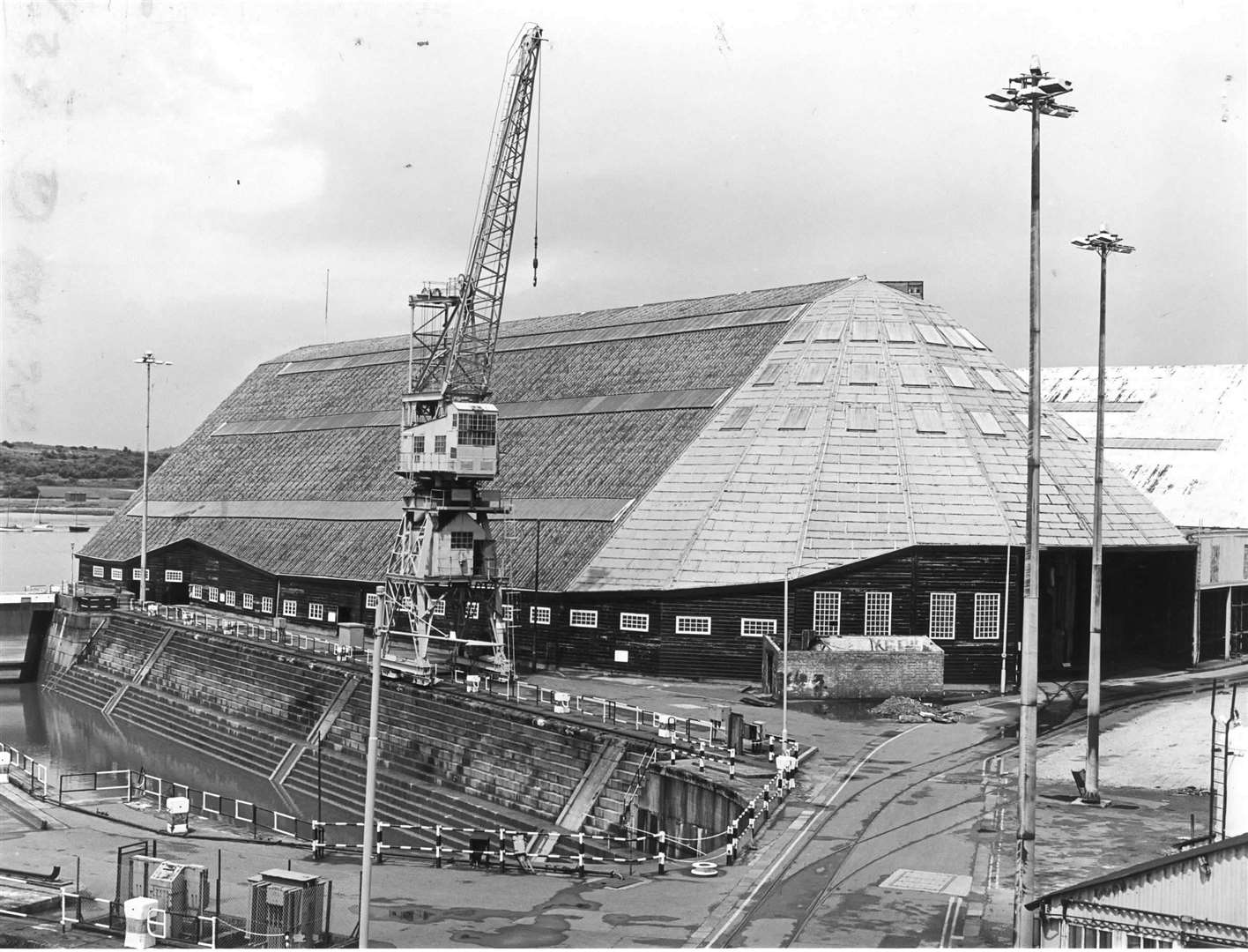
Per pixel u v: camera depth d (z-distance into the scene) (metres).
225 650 110.69
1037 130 41.50
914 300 120.62
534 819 69.69
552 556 102.69
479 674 90.62
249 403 174.88
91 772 85.81
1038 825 53.22
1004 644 88.62
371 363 162.00
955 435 102.44
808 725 75.62
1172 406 150.12
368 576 117.69
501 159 89.69
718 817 59.06
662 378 121.00
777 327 117.62
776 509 97.38
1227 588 107.19
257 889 41.03
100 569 155.38
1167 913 32.88
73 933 42.31
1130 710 80.31
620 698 83.94
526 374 136.00
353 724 88.69
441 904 45.59
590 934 41.22
